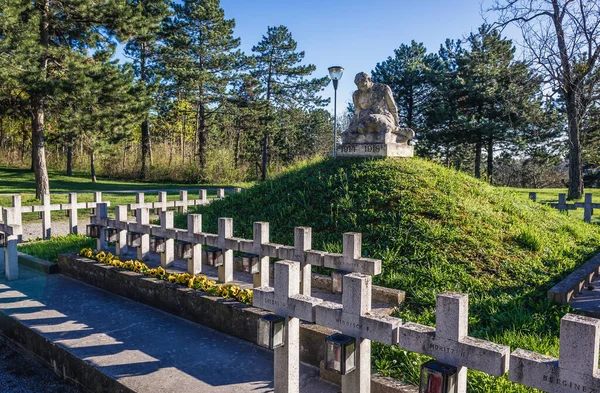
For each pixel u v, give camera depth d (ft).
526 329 15.84
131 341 16.69
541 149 106.83
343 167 32.24
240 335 16.94
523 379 8.15
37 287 23.80
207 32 119.34
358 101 35.06
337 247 22.65
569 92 69.10
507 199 29.94
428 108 109.60
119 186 108.17
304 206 28.55
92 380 14.55
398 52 121.60
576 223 32.04
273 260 24.03
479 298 18.21
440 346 9.14
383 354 13.89
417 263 21.02
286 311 11.44
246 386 13.32
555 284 19.92
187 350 15.92
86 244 30.83
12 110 67.31
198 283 19.43
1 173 122.93
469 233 23.21
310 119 166.81
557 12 61.46
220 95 127.03
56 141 77.20
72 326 18.19
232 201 34.19
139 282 21.27
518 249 22.62
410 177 28.94
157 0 88.48
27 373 16.51
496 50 96.43
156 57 120.16
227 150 139.54
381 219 24.80
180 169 130.82
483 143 105.09
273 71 136.46
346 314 10.50
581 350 7.46
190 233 21.65
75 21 67.51
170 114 135.13
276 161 161.89
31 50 57.11
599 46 60.70
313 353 14.71
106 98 67.15
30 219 52.75
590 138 100.22
